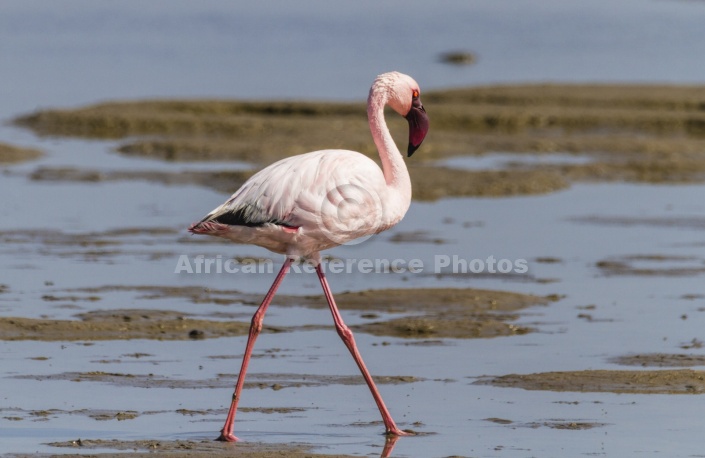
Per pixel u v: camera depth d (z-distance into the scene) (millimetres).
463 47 74000
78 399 10609
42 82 50062
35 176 26109
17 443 9219
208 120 33062
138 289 15555
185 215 21656
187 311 14336
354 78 53188
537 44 76312
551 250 18609
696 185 26047
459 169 25797
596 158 29516
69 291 15344
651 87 41250
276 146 28688
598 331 13438
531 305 14781
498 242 19266
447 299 14852
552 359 12172
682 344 12797
